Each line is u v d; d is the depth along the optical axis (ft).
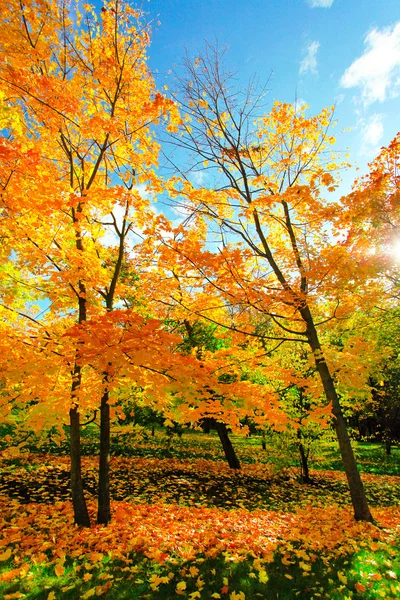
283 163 20.65
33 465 30.14
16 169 11.20
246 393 14.56
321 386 18.67
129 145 15.20
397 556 13.00
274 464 30.73
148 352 11.90
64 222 15.44
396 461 47.26
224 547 13.44
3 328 13.60
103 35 15.46
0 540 13.23
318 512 20.68
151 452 40.68
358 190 18.48
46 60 14.12
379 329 29.76
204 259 15.08
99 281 15.67
